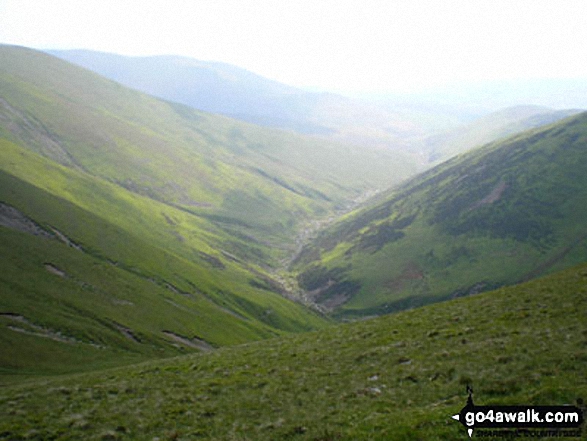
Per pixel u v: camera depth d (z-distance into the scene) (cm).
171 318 11069
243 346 5084
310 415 2359
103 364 6512
